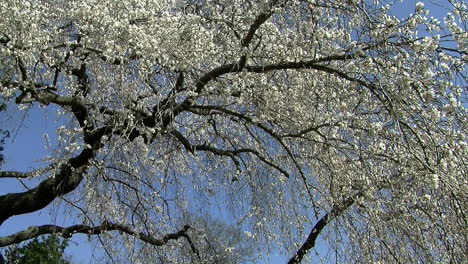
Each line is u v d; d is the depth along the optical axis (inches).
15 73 248.7
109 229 295.6
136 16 234.4
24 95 247.0
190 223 314.2
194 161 312.8
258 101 250.1
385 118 222.1
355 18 211.8
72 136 240.7
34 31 223.8
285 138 256.4
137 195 291.3
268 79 251.9
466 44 193.2
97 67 254.4
